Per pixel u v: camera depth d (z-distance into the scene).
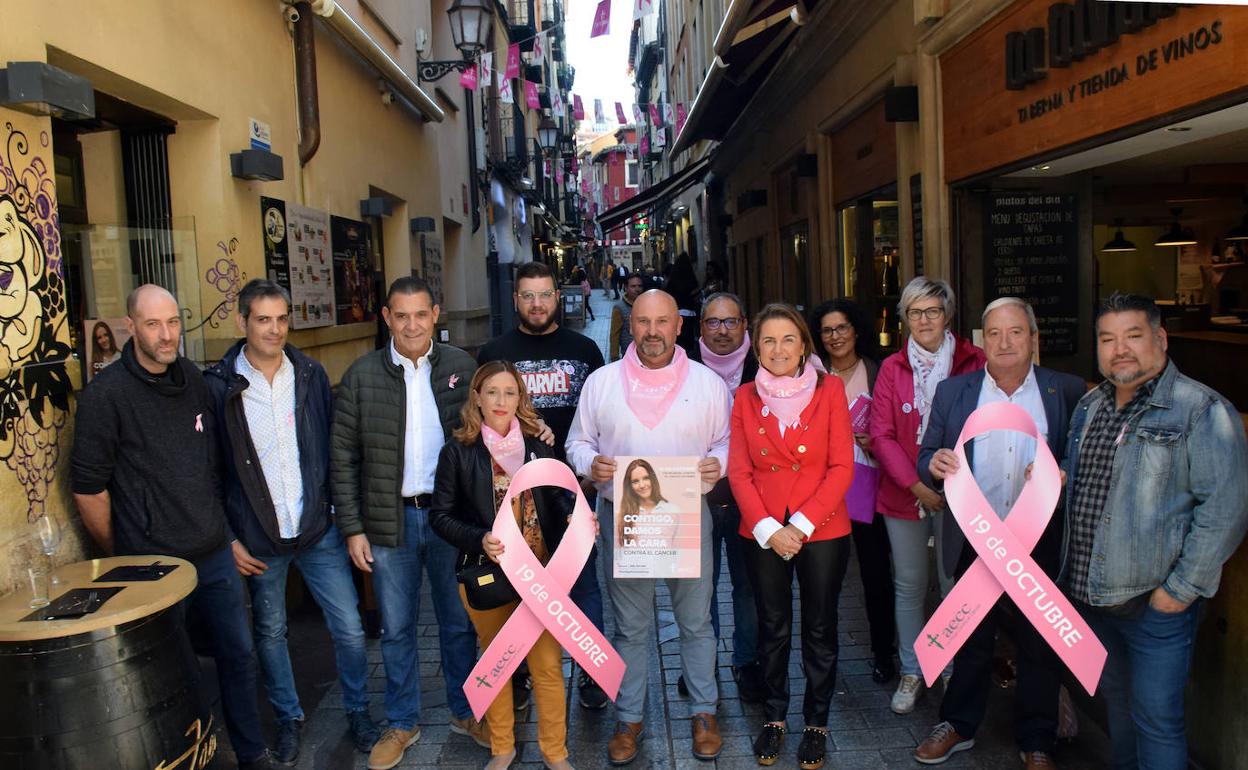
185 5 4.71
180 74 4.63
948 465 3.02
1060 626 2.85
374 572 3.63
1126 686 3.04
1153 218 7.86
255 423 3.51
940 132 5.74
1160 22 3.42
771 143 12.15
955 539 3.54
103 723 2.53
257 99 5.71
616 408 3.53
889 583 4.15
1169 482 2.69
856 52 7.63
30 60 3.33
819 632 3.46
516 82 19.42
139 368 3.08
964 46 5.33
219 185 5.11
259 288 3.44
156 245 4.26
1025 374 3.39
